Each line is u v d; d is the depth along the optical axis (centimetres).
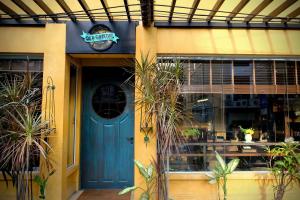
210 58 448
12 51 435
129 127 523
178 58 404
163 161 368
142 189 411
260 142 441
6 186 421
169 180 424
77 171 503
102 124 523
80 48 432
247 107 446
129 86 524
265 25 438
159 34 438
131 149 521
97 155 519
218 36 439
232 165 397
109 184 516
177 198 424
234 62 451
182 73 397
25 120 349
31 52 436
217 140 439
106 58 509
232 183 427
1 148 358
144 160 417
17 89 376
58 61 430
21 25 436
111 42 430
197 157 434
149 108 371
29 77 393
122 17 456
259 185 428
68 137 462
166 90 370
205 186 426
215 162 435
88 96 526
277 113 451
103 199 460
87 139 520
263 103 449
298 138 447
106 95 530
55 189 415
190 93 442
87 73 529
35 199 417
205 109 442
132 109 523
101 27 433
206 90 445
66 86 438
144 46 430
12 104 358
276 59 452
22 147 335
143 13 370
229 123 444
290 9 439
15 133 342
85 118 523
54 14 403
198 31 439
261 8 383
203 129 439
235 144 440
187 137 434
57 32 432
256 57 450
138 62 399
